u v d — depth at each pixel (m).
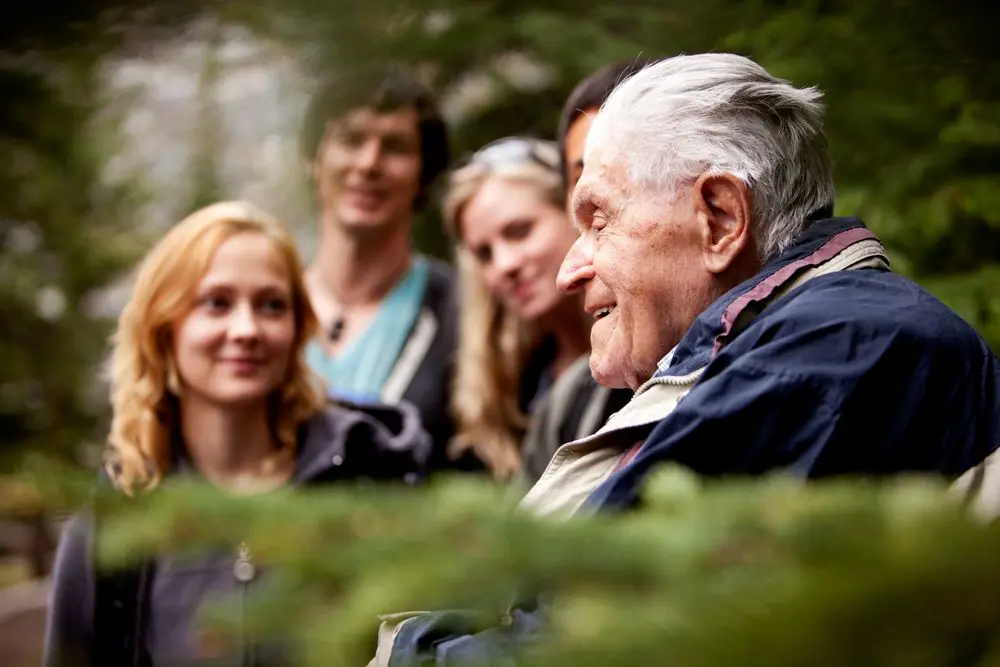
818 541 0.64
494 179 3.24
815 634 0.58
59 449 6.00
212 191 7.67
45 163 6.97
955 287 2.81
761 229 1.70
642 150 1.73
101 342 6.86
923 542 0.60
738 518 0.68
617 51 4.73
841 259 1.65
